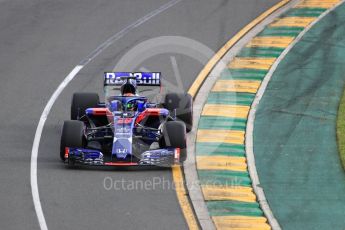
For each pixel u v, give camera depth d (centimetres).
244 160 5797
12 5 9894
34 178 5444
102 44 8569
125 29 9006
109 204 5044
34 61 8100
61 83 7512
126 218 4844
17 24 9219
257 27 8950
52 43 8612
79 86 7438
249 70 7762
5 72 7794
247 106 6900
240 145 6081
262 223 4794
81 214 4894
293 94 7138
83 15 9488
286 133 6288
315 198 5162
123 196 5169
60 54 8288
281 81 7456
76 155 5522
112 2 9981
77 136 5559
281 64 7881
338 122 6488
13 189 5256
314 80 7456
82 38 8750
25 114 6750
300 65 7838
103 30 8988
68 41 8662
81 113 6234
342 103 6912
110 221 4797
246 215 4903
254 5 9725
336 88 7256
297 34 8650
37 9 9738
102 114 5866
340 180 5453
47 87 7406
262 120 6575
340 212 4956
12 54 8300
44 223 4759
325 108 6806
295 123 6494
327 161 5759
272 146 6044
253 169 5638
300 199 5144
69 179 5438
